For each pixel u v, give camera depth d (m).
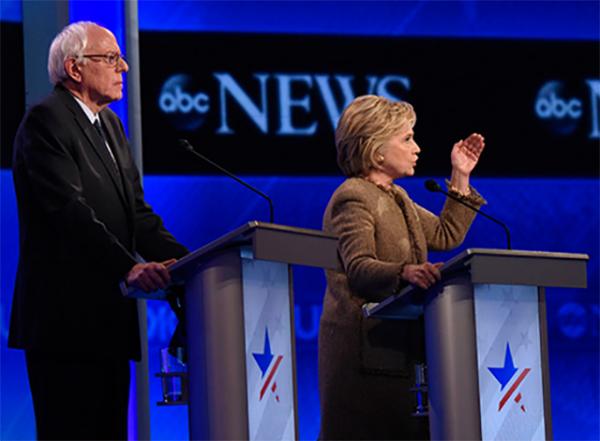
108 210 11.66
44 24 17.50
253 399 9.90
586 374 20.98
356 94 20.89
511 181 21.27
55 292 11.20
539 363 11.20
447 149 21.11
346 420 12.79
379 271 12.31
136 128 17.50
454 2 21.36
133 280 10.30
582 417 20.88
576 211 21.47
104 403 11.29
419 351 12.88
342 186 13.28
